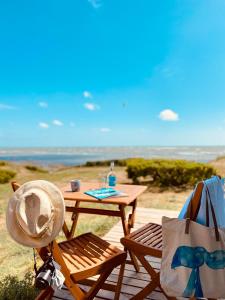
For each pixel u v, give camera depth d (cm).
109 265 209
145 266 220
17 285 269
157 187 1062
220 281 165
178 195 889
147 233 253
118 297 224
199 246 165
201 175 1033
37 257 388
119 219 568
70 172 1966
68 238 320
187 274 167
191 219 170
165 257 174
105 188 321
